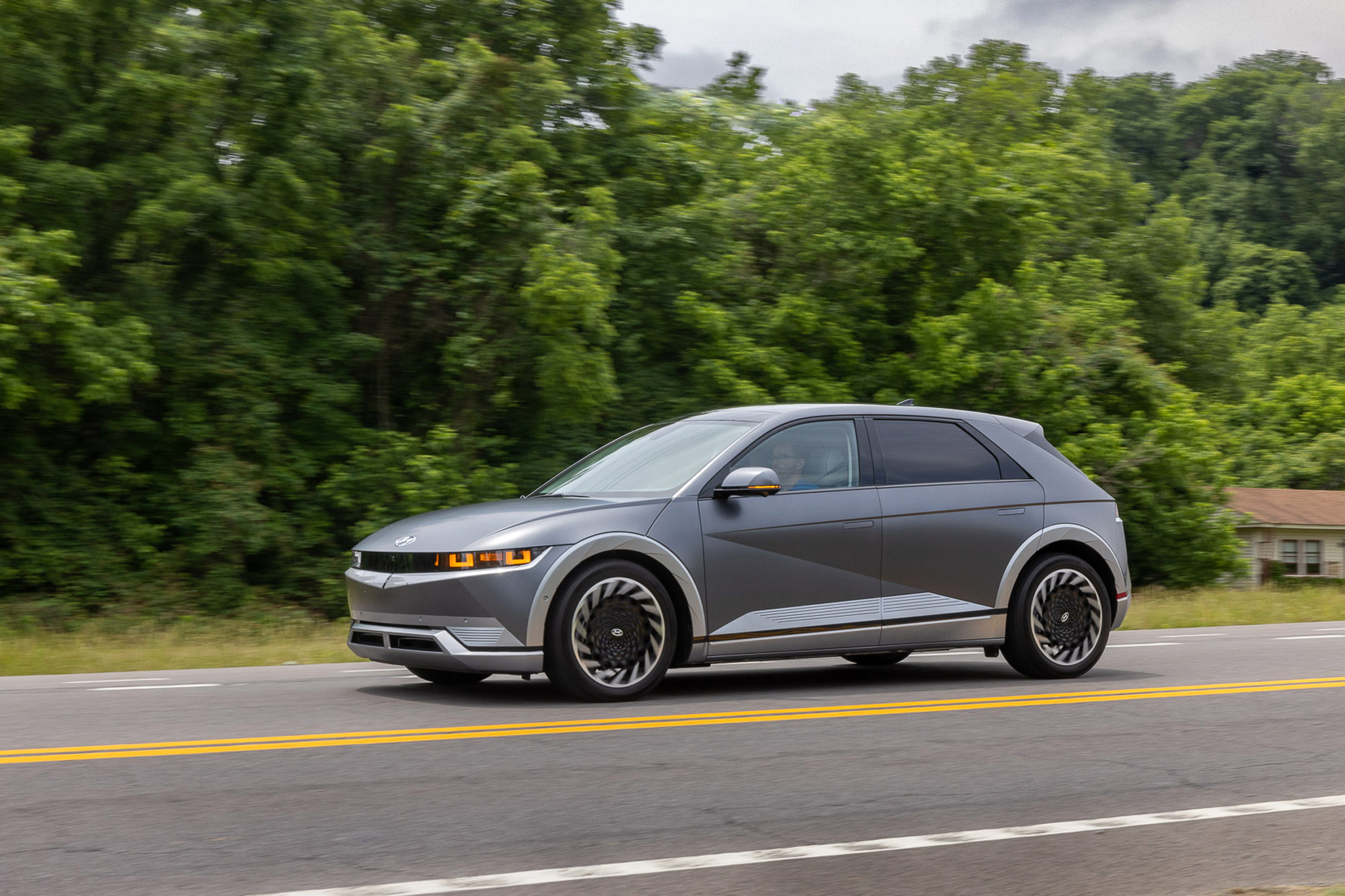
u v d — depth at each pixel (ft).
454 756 18.35
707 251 75.87
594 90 72.54
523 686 25.75
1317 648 36.45
